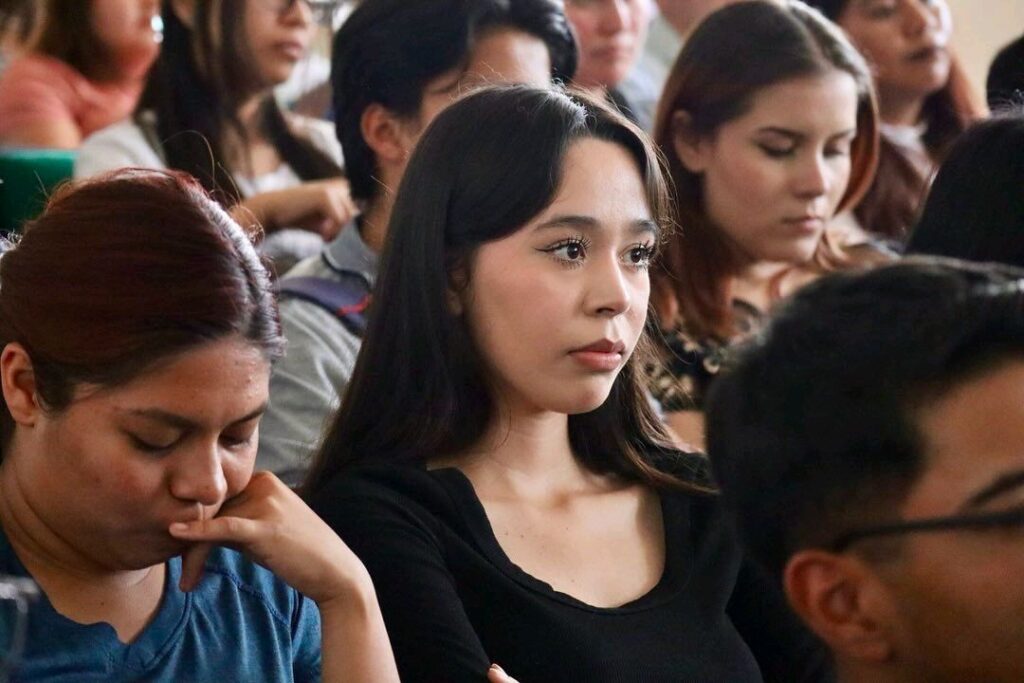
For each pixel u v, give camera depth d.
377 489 2.66
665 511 2.85
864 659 1.86
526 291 2.64
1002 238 3.10
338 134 3.92
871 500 1.79
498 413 2.79
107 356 1.91
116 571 2.11
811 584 1.88
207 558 2.24
